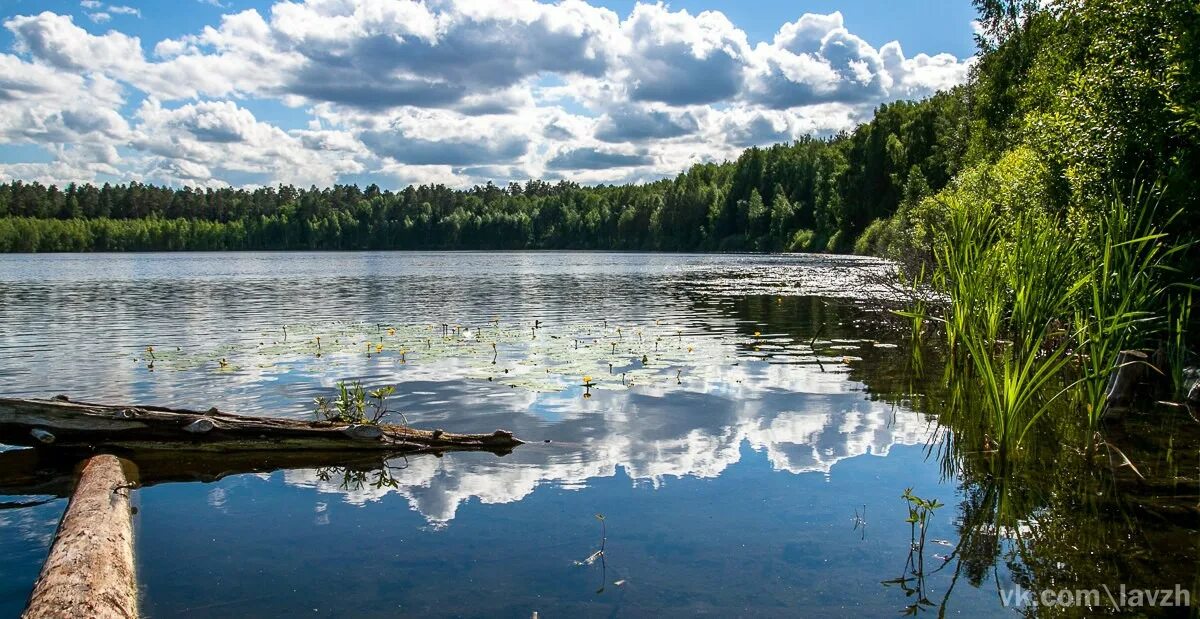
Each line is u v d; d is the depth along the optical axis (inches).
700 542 160.6
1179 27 320.2
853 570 147.3
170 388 327.0
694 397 300.4
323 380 343.9
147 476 216.5
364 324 577.3
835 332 506.3
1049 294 291.7
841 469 207.5
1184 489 186.7
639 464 214.4
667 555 154.4
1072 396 286.7
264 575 148.7
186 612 134.1
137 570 151.5
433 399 302.4
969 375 339.6
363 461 228.2
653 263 1857.8
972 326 308.5
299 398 305.7
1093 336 231.1
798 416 266.8
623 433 247.1
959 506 178.9
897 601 134.6
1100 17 403.9
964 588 138.9
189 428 236.2
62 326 577.6
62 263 2337.6
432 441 239.8
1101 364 254.2
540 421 264.4
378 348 432.8
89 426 235.0
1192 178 310.3
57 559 145.7
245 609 135.0
